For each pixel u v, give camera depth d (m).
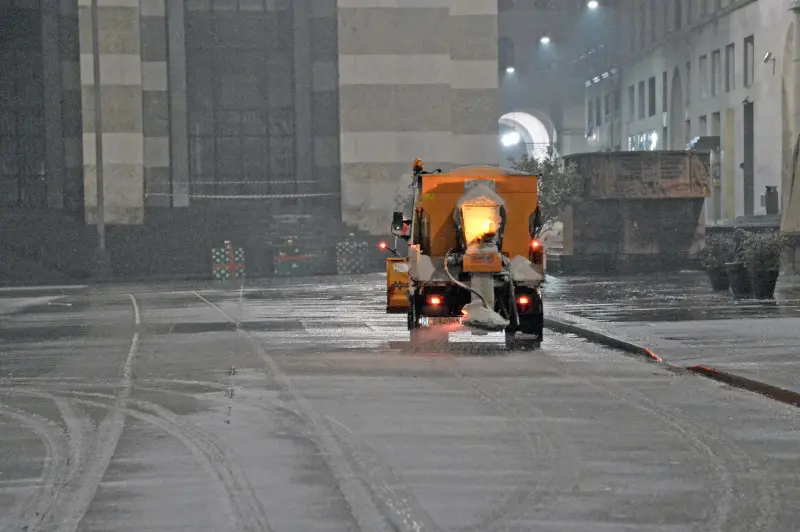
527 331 30.73
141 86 102.81
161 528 11.88
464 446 16.33
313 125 106.19
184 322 42.97
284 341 33.81
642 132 130.62
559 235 83.81
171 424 18.73
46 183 103.19
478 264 29.98
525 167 77.56
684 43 114.19
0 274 94.44
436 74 105.38
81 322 44.56
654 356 27.23
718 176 102.38
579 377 24.20
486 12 105.94
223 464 15.20
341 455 15.73
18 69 103.00
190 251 101.44
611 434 17.22
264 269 100.06
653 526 11.73
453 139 106.56
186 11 105.00
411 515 12.26
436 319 36.38
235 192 105.69
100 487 13.93
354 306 51.03
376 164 105.00
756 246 44.66
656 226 72.50
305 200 105.88
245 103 105.75
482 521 11.97
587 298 48.41
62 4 103.19
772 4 91.19
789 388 20.75
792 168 68.38
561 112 158.62
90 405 21.31
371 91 105.00
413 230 32.53
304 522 12.02
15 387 24.33
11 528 12.02
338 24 104.69
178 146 103.69
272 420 18.94
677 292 51.66
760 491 13.30
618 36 142.12
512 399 21.05
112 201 102.00
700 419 18.55
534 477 14.16
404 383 23.55
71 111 103.56
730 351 27.14
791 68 87.50
